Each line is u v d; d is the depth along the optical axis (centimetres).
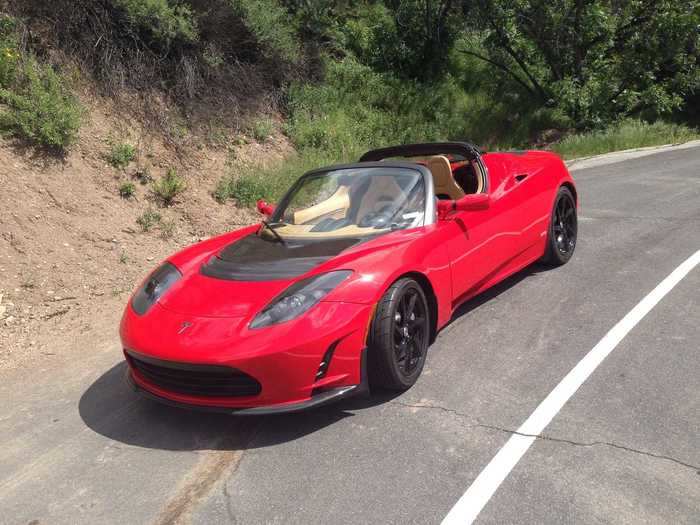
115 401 366
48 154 692
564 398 307
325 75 1391
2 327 483
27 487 282
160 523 245
